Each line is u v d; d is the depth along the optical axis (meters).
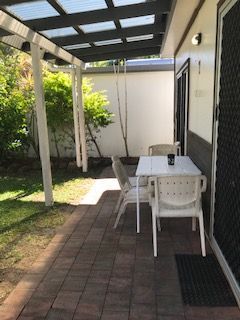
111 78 7.70
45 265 2.77
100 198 4.77
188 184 2.72
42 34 4.09
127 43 5.34
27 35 3.63
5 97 6.84
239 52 2.13
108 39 4.50
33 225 3.73
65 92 6.93
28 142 7.43
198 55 3.82
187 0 3.35
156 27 4.36
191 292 2.30
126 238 3.27
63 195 4.98
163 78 7.56
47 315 2.10
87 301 2.23
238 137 2.16
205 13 3.33
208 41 3.20
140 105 7.76
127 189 3.65
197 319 2.01
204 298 2.22
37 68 4.07
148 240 3.20
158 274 2.55
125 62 7.51
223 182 2.59
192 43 4.14
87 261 2.81
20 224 3.77
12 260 2.88
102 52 5.43
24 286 2.45
